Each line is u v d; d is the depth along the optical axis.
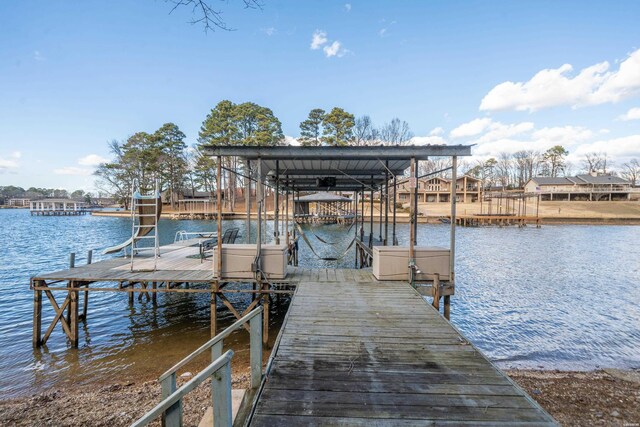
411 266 6.38
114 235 27.30
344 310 4.79
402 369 3.00
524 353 6.51
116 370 5.51
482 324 8.05
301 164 9.00
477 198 54.50
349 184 13.04
